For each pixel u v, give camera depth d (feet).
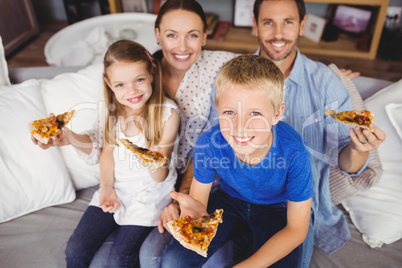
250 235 3.90
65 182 4.33
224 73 3.06
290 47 4.25
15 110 4.07
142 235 3.89
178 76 4.53
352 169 3.86
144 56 3.92
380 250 3.71
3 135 3.94
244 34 9.98
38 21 11.44
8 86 4.51
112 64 3.81
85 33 7.65
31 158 4.06
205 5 10.47
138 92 3.93
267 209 3.79
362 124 3.45
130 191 4.13
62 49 7.13
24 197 4.08
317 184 3.96
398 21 9.04
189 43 4.08
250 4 9.86
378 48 9.39
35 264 3.73
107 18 8.07
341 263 3.63
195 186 3.72
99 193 4.24
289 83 4.25
